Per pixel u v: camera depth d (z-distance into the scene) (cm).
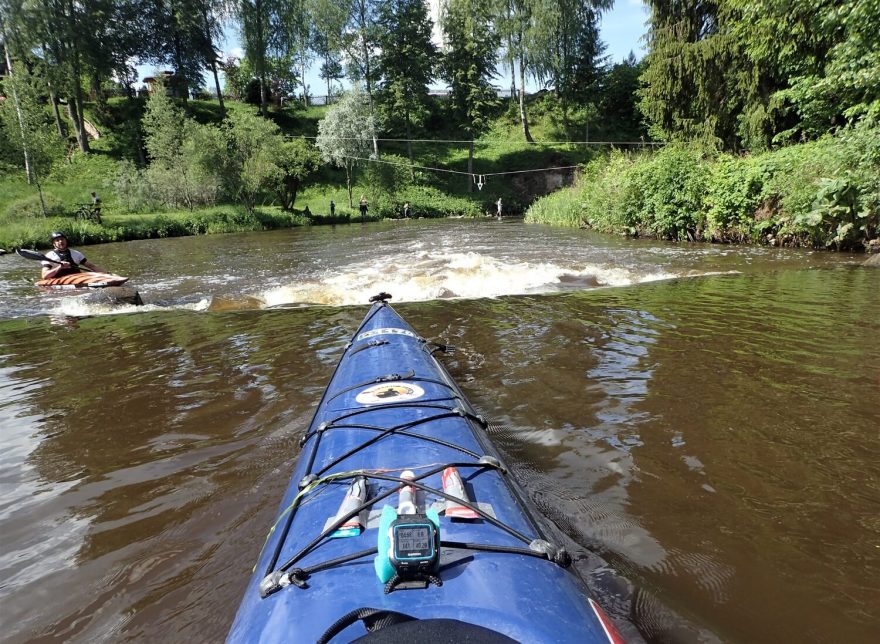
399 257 1330
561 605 158
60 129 3738
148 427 421
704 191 1498
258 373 530
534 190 4181
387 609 149
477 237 1798
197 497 323
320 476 241
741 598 236
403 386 335
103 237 2319
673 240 1570
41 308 884
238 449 378
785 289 825
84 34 3675
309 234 2328
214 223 2755
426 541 155
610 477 331
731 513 295
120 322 777
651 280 948
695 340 588
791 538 274
